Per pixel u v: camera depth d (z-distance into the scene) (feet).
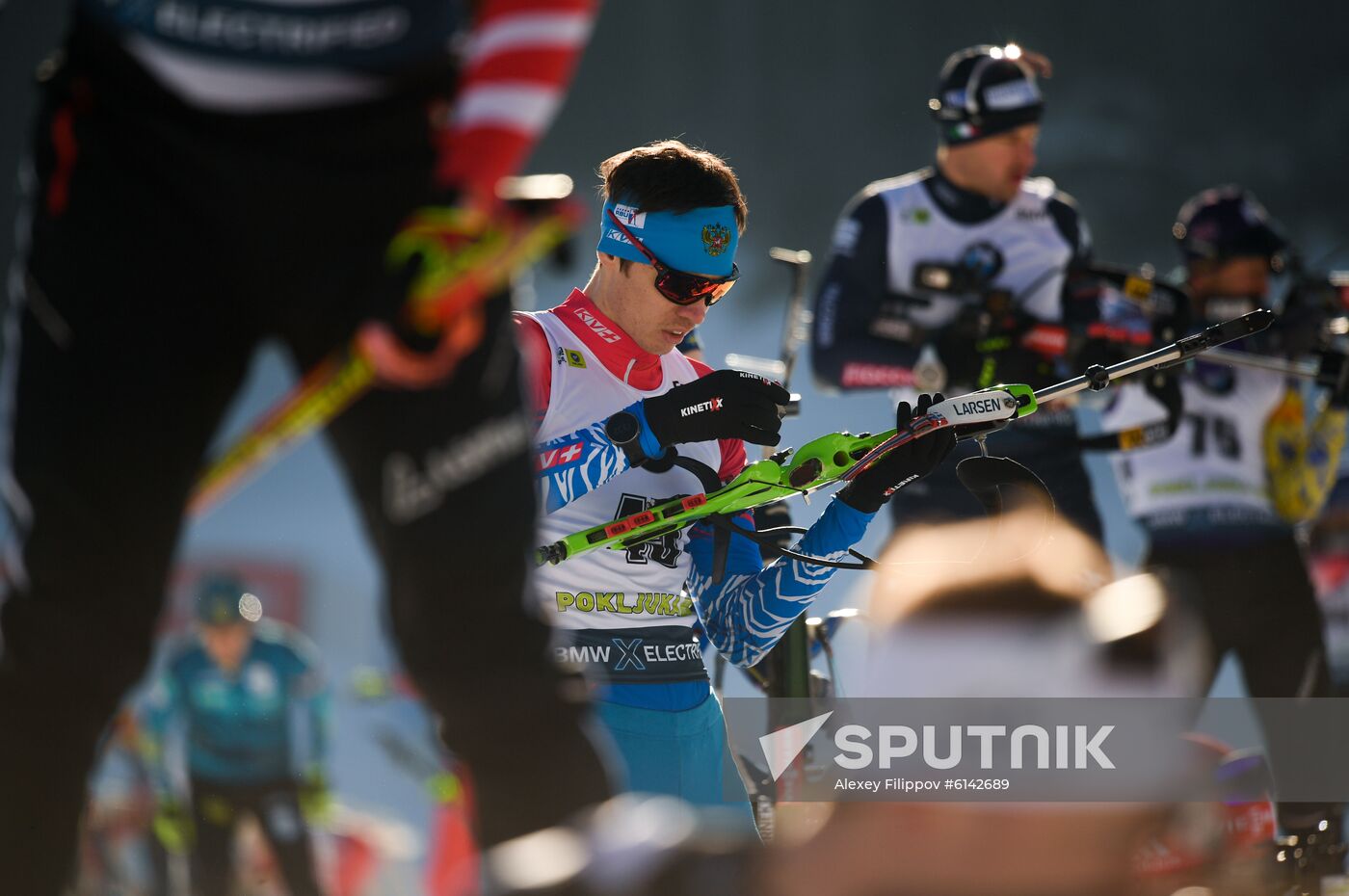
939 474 65.21
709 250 41.88
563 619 41.96
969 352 69.92
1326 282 76.64
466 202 22.11
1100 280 73.10
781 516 50.90
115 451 22.20
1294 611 73.15
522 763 24.25
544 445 40.83
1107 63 352.49
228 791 88.48
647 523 41.09
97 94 22.31
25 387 22.33
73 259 22.16
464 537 23.17
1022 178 72.33
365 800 107.76
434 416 22.70
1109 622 14.02
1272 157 344.28
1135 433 69.92
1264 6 347.97
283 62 22.03
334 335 22.76
